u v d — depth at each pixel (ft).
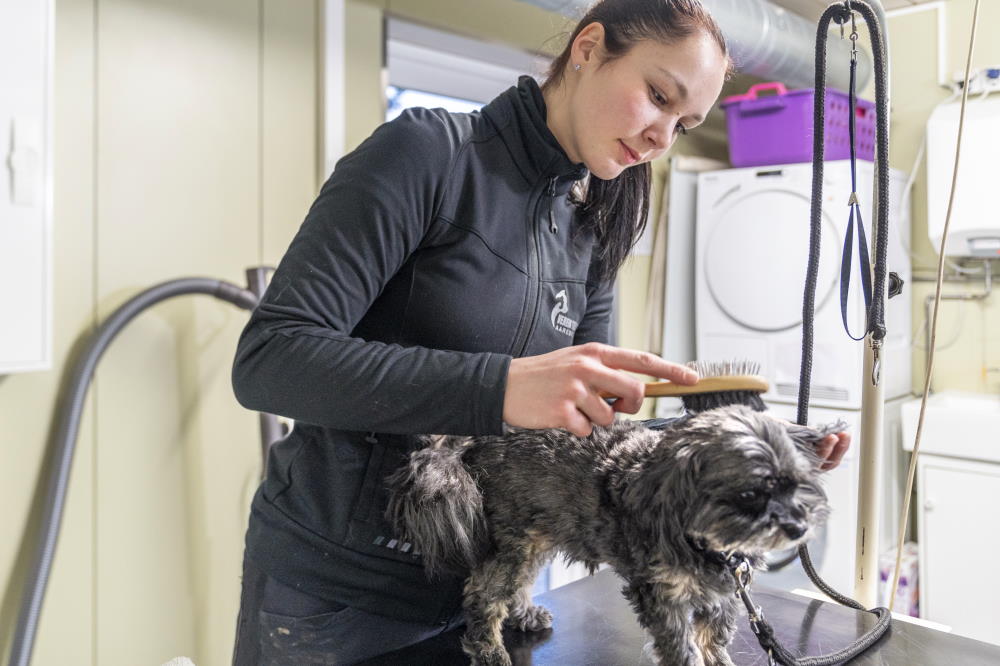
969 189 8.54
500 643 2.75
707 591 2.34
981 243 8.59
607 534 2.47
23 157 4.65
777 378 8.90
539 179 3.02
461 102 8.57
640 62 2.66
